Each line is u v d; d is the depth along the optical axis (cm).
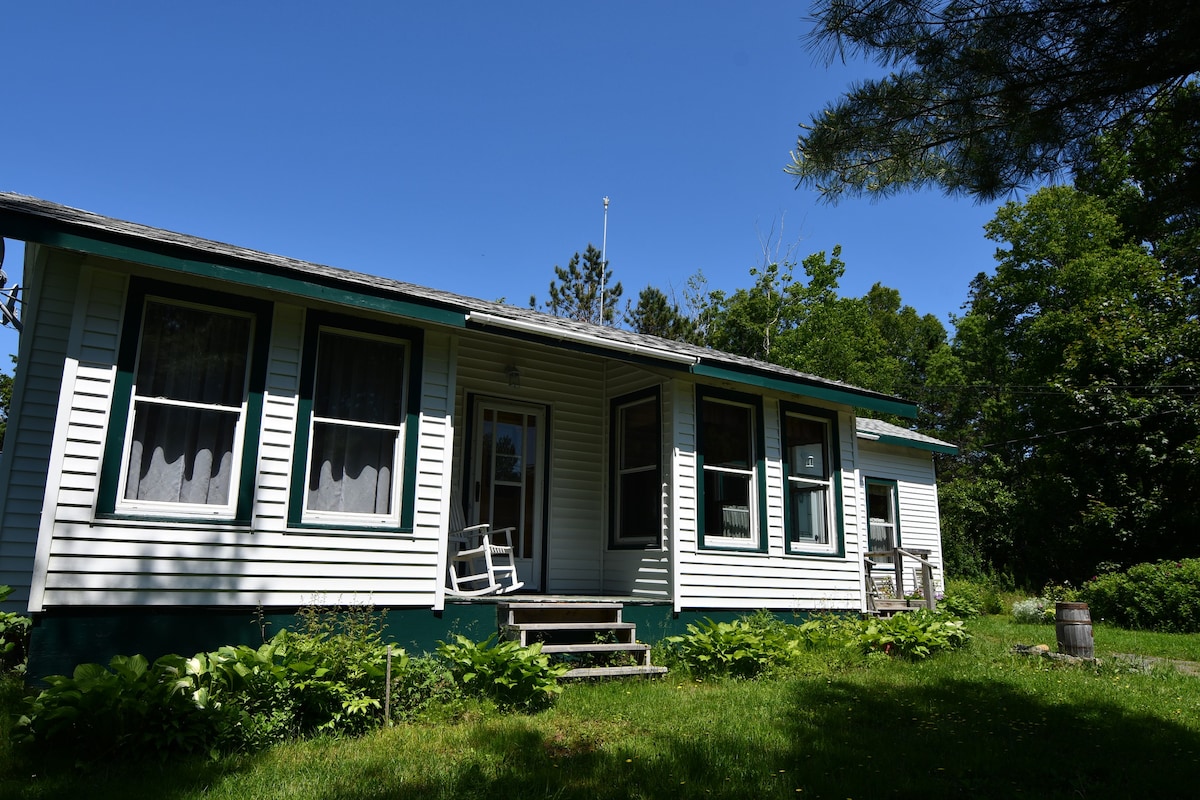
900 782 407
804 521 976
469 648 584
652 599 830
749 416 948
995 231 2544
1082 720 570
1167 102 389
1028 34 374
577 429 969
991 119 423
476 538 866
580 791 378
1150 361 1845
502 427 926
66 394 529
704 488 879
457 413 882
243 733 441
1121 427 1858
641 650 724
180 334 593
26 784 358
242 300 612
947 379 3116
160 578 544
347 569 620
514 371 920
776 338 3130
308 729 484
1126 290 2188
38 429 608
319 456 638
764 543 912
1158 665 858
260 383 609
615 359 812
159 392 576
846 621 922
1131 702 641
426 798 361
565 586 917
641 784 392
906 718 561
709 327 3528
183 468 578
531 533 919
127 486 553
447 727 501
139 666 433
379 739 468
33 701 423
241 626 571
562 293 3234
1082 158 430
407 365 685
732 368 880
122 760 402
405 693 537
